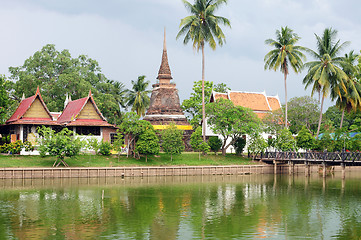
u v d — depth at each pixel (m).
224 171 78.62
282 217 40.09
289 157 79.00
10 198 48.91
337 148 80.81
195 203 47.06
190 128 97.44
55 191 54.56
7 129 84.69
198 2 83.75
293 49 88.00
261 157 85.62
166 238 32.75
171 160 79.69
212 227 36.16
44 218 38.91
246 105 101.88
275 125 90.62
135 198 49.97
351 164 70.00
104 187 59.06
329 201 48.81
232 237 33.09
